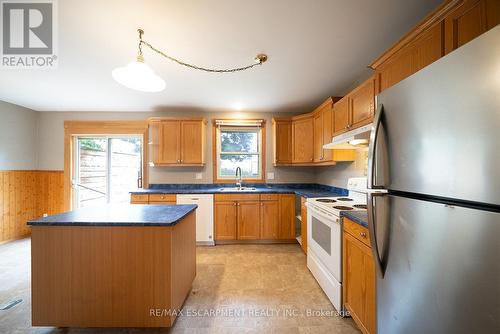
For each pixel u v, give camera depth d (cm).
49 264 151
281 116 405
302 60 216
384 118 99
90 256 151
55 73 244
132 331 158
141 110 396
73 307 151
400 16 154
